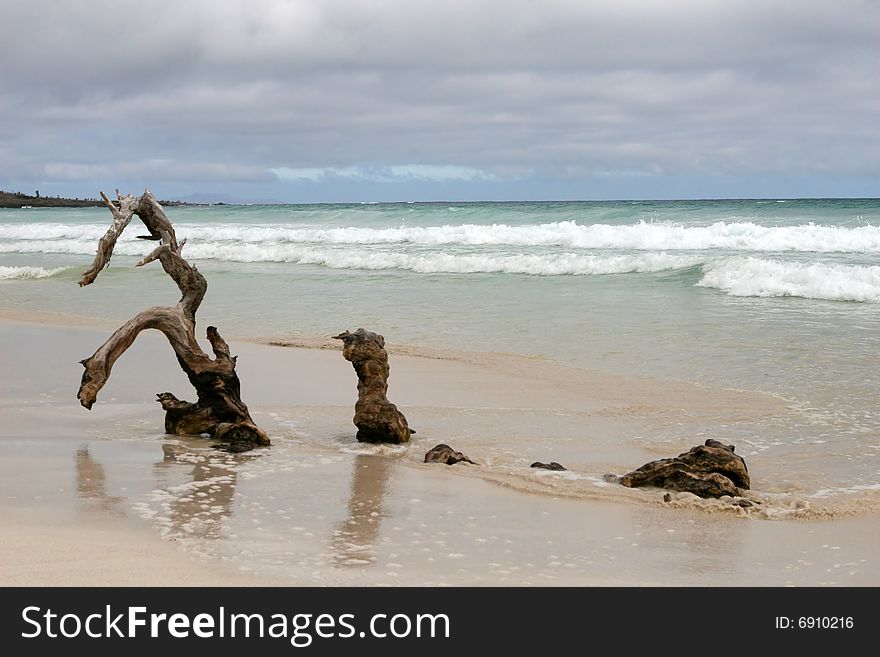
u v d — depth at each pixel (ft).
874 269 69.62
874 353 44.60
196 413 29.86
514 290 73.05
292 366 44.42
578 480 24.68
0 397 35.68
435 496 23.15
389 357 46.62
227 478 24.54
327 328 56.80
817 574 18.13
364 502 22.44
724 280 72.02
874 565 18.65
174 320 29.91
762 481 25.36
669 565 18.52
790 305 62.18
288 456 27.40
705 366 42.70
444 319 59.31
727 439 30.19
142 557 17.94
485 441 29.78
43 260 113.09
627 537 20.24
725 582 17.66
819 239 94.53
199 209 266.77
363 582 17.12
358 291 75.05
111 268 99.66
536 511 22.07
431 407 35.24
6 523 19.86
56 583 16.49
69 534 19.19
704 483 23.63
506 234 110.83
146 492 22.84
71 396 36.01
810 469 26.53
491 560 18.49
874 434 30.48
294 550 18.71
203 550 18.48
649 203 235.20
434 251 102.01
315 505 22.11
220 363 29.89
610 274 81.56
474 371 42.78
